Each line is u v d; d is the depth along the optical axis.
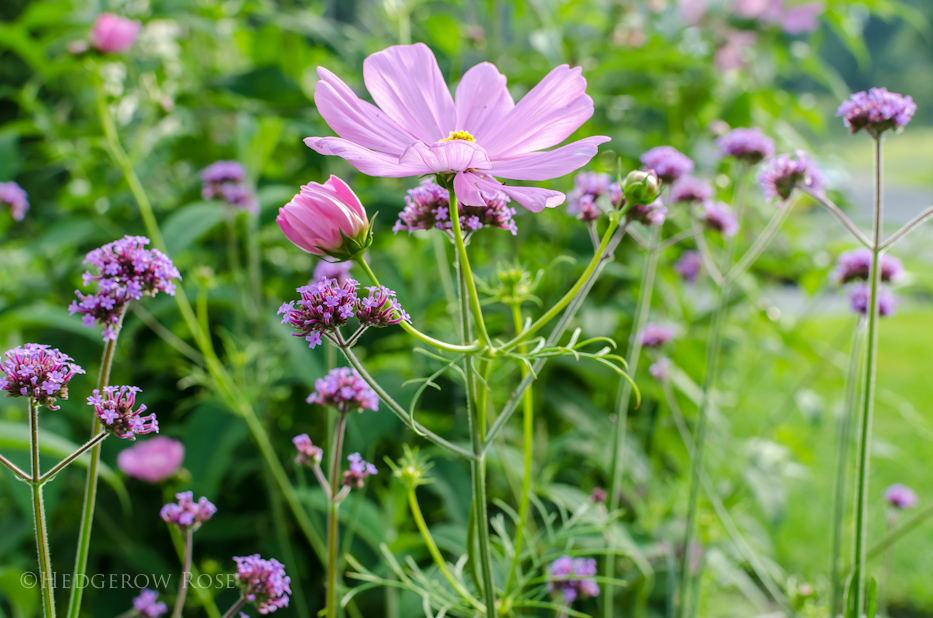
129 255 0.48
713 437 0.96
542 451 0.77
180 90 1.21
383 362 1.04
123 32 0.80
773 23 1.35
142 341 1.06
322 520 0.86
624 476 0.93
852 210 1.17
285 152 1.24
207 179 0.80
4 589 0.65
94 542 0.87
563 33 1.27
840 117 0.53
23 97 1.15
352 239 0.46
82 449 0.46
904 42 11.84
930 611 1.09
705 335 1.11
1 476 0.79
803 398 1.03
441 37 1.12
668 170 0.61
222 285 0.94
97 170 1.16
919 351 2.40
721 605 0.91
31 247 0.98
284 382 0.87
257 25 1.36
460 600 0.55
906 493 0.80
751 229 1.21
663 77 1.22
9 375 0.46
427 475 0.81
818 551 1.09
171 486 0.76
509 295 0.54
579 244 1.04
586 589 0.59
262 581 0.51
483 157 0.45
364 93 1.03
